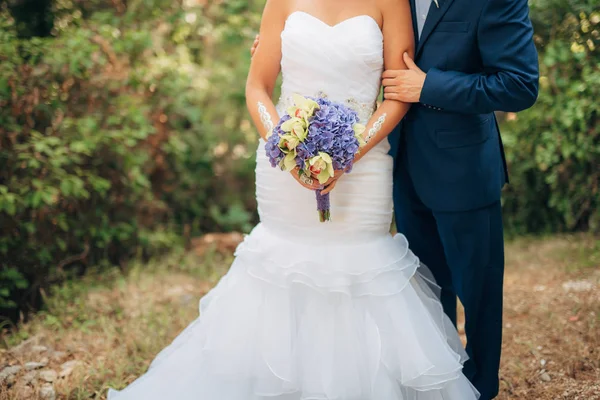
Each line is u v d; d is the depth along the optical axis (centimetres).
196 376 275
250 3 705
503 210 604
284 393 258
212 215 662
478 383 299
